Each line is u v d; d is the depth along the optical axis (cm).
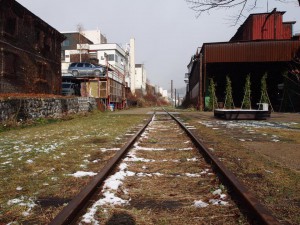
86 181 458
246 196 326
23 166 566
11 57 2033
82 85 3444
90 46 5556
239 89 3903
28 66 2253
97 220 303
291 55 3044
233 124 1509
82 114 2175
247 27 3722
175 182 441
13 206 350
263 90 3247
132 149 717
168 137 960
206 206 340
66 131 1180
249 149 740
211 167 522
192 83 5069
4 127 1212
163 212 328
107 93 3369
